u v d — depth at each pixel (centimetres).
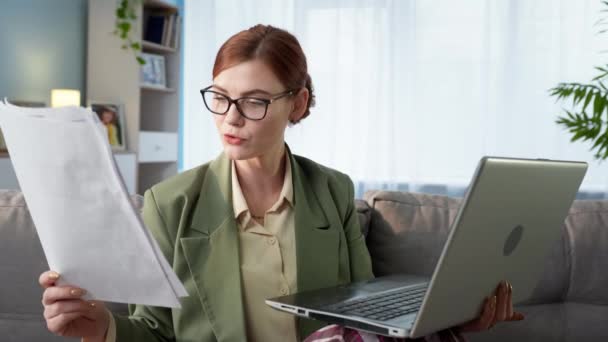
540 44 464
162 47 494
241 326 118
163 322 122
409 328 89
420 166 488
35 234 134
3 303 132
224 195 124
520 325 154
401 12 484
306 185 136
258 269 123
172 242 124
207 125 527
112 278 91
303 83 119
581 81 459
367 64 493
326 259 129
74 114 80
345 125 501
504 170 89
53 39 454
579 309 158
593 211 165
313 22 500
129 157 455
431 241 153
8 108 85
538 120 467
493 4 470
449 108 482
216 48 523
